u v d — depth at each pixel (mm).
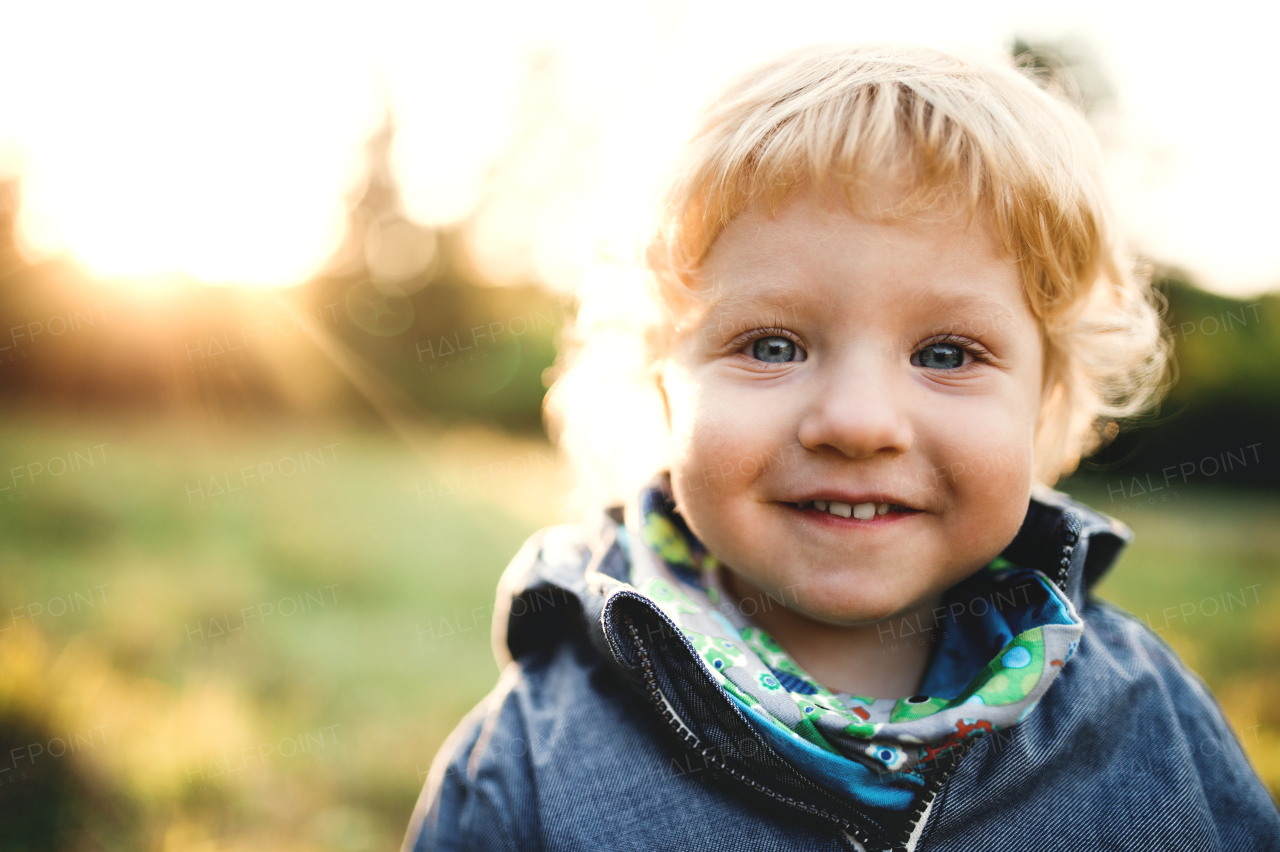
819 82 899
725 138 896
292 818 2023
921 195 818
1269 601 3688
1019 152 870
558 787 913
